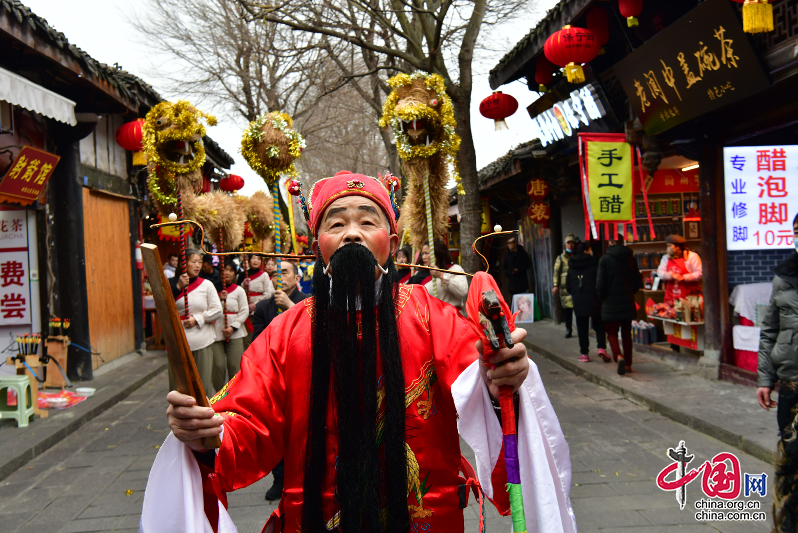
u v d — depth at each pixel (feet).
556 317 40.98
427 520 4.93
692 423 17.12
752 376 20.29
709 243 22.21
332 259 5.10
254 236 31.40
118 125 33.24
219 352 19.54
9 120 20.90
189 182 20.34
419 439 5.00
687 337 24.62
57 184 26.43
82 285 26.86
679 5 20.95
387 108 15.78
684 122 20.42
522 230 50.78
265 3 34.60
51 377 24.45
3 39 18.58
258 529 11.89
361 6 33.78
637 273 24.32
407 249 20.93
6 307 24.94
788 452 8.41
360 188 5.52
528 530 4.90
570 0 22.21
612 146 23.91
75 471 15.61
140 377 27.45
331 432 4.93
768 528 11.18
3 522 12.50
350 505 4.61
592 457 15.21
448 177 16.12
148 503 4.74
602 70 25.58
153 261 4.26
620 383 22.02
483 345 4.66
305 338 5.26
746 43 15.93
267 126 13.97
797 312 9.49
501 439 5.03
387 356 4.95
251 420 5.01
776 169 21.34
